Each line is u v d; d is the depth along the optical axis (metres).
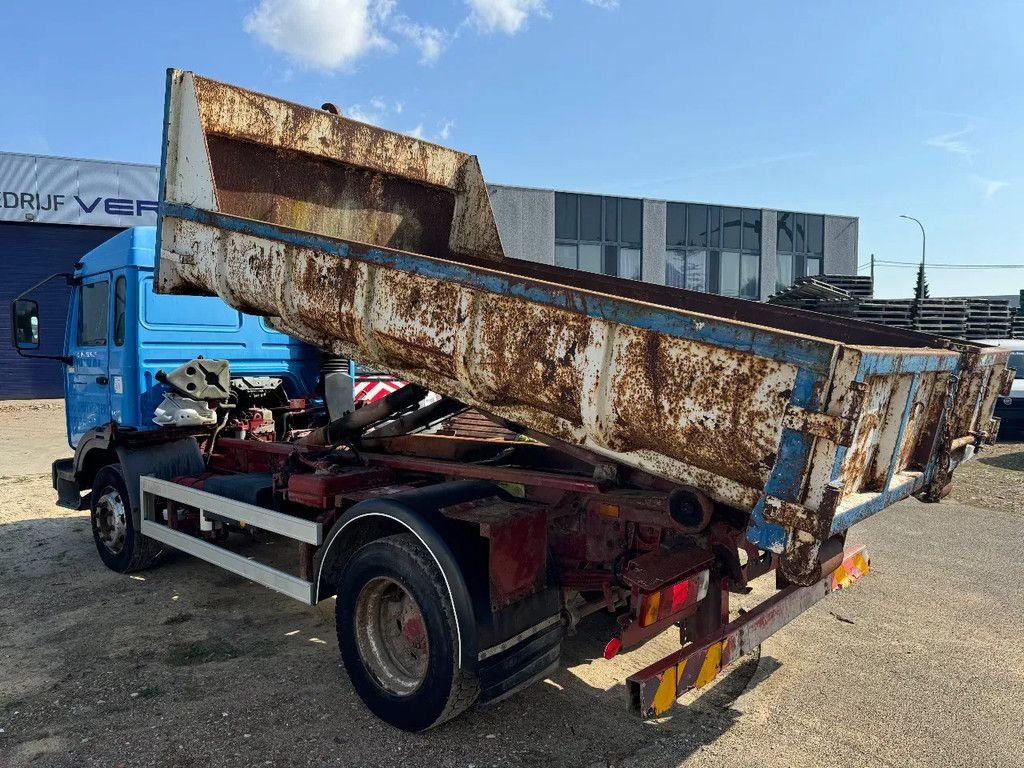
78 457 6.16
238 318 6.16
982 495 8.93
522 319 3.08
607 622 4.89
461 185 5.88
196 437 5.88
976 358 3.54
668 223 28.41
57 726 3.54
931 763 3.29
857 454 2.77
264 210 4.80
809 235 31.23
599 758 3.30
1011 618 5.01
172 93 4.44
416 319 3.47
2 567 6.11
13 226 18.16
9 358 18.48
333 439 4.84
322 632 4.74
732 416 2.54
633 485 3.50
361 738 3.46
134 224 18.98
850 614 5.07
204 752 3.32
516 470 3.98
